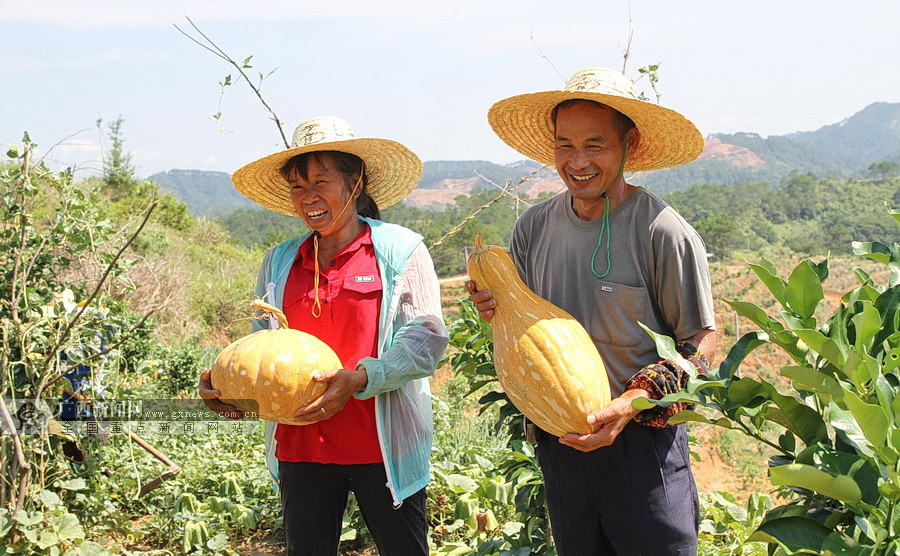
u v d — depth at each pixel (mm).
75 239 5055
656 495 2857
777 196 118688
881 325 2172
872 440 1803
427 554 3512
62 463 4836
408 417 3359
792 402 2107
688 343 2818
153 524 5664
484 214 41531
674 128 2857
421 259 3381
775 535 1897
